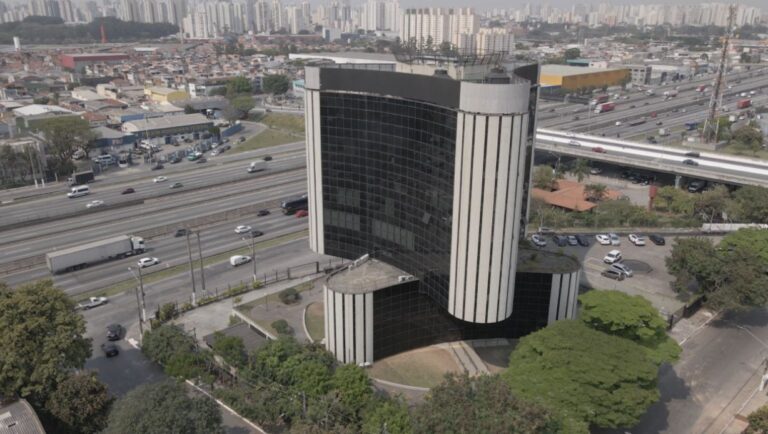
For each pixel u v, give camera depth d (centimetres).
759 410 6712
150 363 8619
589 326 7706
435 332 9006
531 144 8969
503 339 9175
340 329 8331
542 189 16875
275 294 10600
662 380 8162
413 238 8450
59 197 17112
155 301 10531
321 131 9219
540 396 6322
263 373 7644
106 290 10994
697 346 9006
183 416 5841
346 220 9519
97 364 8575
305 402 7069
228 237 13775
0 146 18512
